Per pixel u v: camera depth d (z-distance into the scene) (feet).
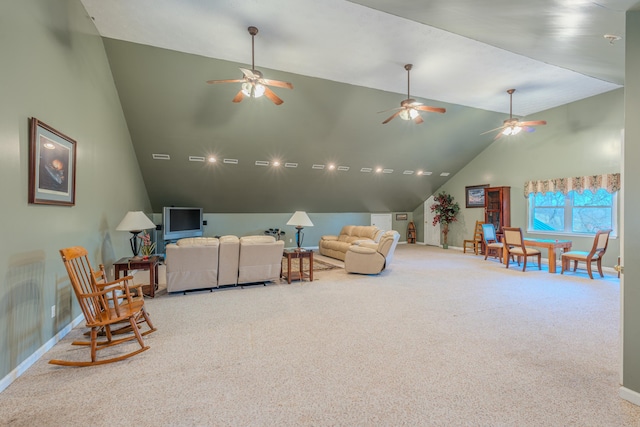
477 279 16.43
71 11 9.67
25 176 7.22
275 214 28.40
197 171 21.27
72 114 9.73
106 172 13.11
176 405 5.86
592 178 18.56
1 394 6.20
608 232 16.47
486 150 25.70
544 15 6.97
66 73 9.34
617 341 8.67
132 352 7.94
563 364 7.39
